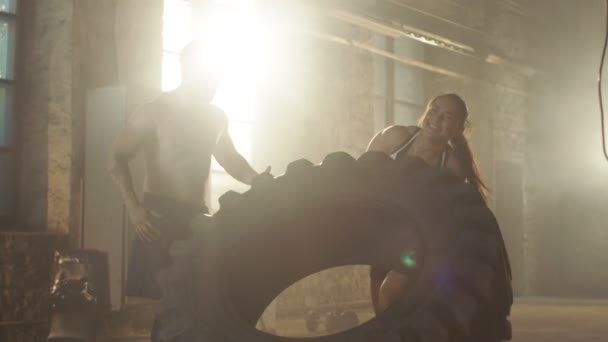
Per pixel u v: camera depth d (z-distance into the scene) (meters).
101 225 6.50
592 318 8.88
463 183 2.56
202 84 3.38
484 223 2.46
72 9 6.73
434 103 3.26
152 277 3.17
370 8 10.37
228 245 2.60
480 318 2.36
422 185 2.58
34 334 6.32
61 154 6.70
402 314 2.33
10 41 6.76
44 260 6.47
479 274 2.33
